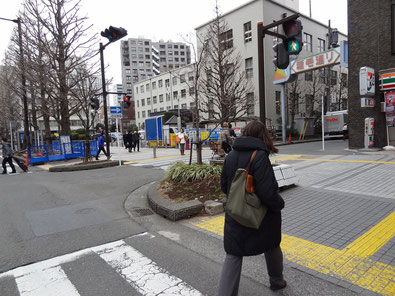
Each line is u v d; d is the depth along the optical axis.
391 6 12.05
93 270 3.29
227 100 10.77
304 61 20.86
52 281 3.07
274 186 2.27
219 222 4.79
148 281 3.01
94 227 4.78
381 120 12.69
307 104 33.78
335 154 12.40
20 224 5.04
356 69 13.30
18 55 14.66
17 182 9.82
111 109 13.59
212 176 6.57
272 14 28.03
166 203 5.40
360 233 3.96
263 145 2.39
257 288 2.81
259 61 5.94
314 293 2.68
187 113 41.53
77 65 13.97
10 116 28.39
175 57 109.81
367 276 2.91
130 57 101.56
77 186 8.42
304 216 4.76
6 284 3.04
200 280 3.00
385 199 5.41
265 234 2.35
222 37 21.03
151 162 13.60
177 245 3.95
